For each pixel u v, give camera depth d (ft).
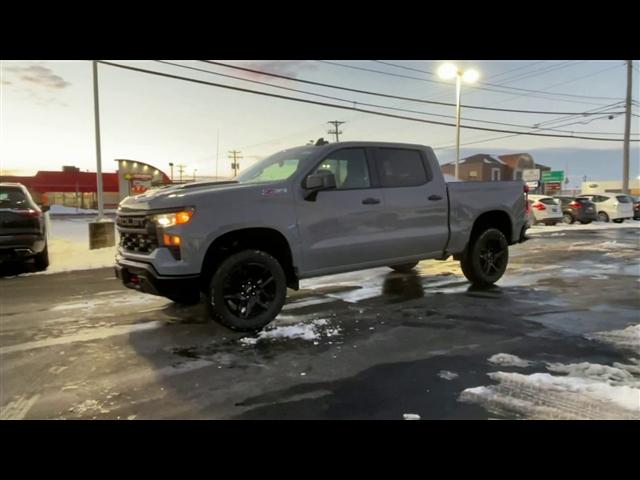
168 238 14.84
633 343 14.76
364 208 18.47
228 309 15.81
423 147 21.08
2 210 27.07
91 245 43.37
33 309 19.93
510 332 16.05
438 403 10.66
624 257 35.76
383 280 25.95
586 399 10.71
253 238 16.62
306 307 19.86
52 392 11.53
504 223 24.17
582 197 84.64
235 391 11.52
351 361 13.46
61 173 194.39
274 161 19.26
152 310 19.66
